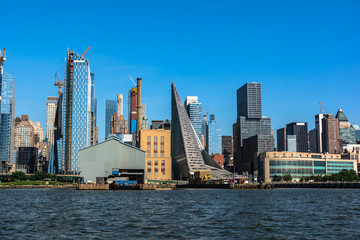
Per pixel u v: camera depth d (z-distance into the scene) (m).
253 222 67.38
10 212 84.88
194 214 80.75
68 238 52.09
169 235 54.34
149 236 53.59
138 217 75.38
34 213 82.69
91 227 61.56
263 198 140.38
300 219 71.62
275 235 54.34
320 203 112.31
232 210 89.56
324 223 66.06
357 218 73.12
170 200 129.12
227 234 55.16
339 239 51.34
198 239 51.47
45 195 168.75
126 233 55.94
